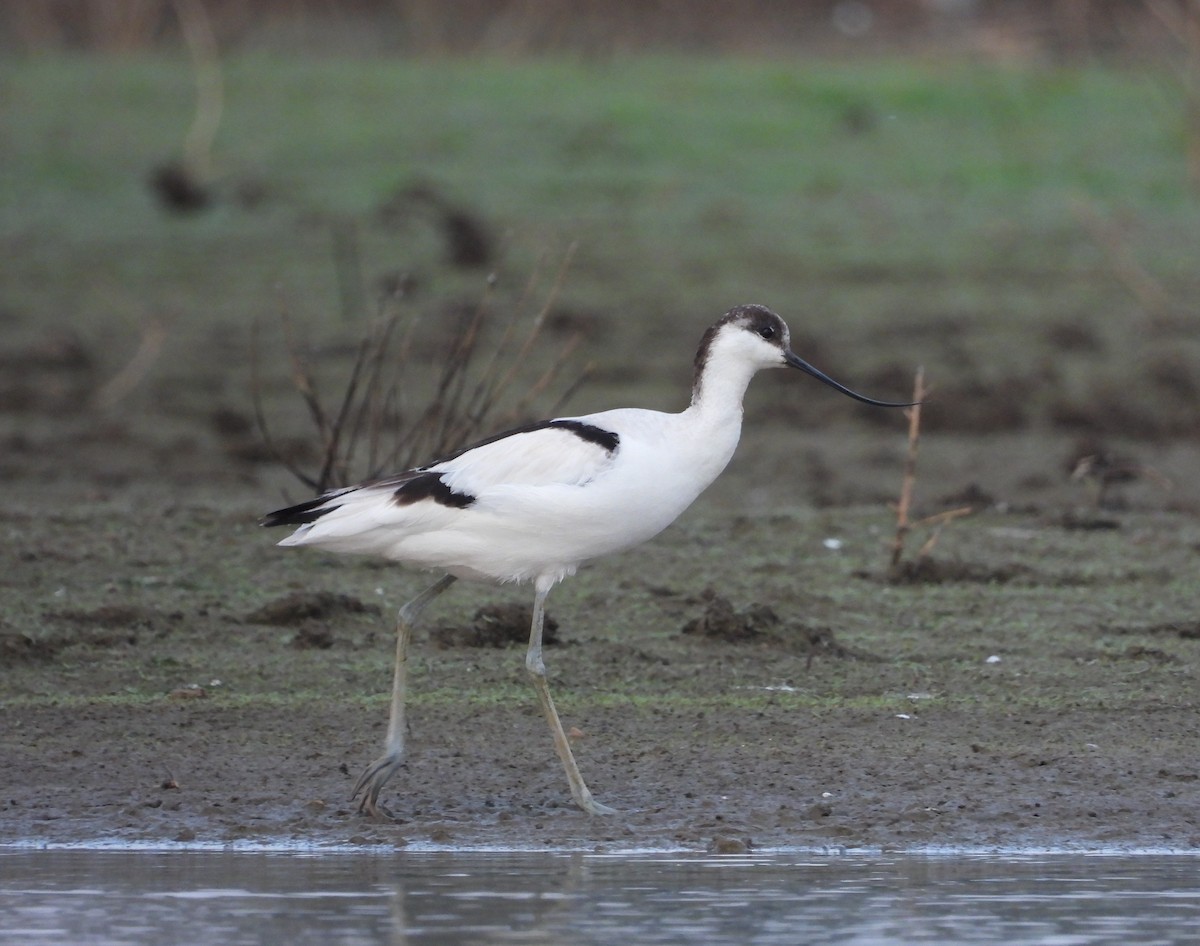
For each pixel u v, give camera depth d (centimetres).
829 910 754
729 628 1186
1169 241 2741
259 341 2342
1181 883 797
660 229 2753
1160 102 3244
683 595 1298
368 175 2920
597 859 833
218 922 737
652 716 1041
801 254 2678
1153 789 930
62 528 1464
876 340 2372
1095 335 2411
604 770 959
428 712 1045
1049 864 826
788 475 1830
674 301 2491
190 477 1778
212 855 839
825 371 2250
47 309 2456
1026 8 3791
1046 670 1134
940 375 2239
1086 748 990
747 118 3155
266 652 1162
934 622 1242
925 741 1001
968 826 879
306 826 879
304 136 3062
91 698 1066
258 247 2678
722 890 781
